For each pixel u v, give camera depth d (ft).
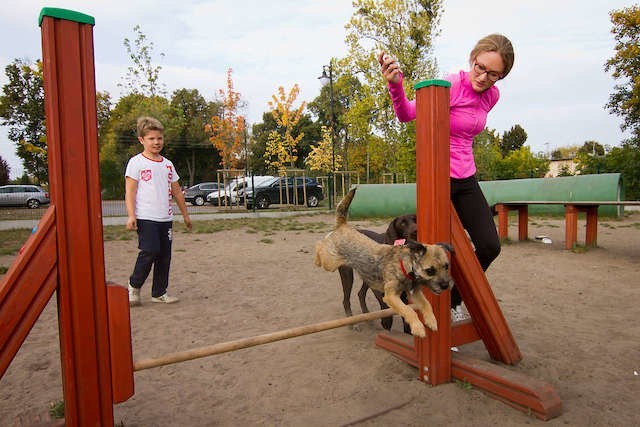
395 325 16.31
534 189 58.90
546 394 9.58
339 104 161.89
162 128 18.26
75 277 7.29
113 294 7.77
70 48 7.02
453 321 13.46
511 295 19.95
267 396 10.84
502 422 9.38
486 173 92.07
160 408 10.30
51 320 17.33
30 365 12.92
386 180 94.32
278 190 84.53
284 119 112.68
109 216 58.39
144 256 18.37
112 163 101.91
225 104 110.52
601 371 11.80
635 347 13.41
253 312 18.01
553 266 26.25
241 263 28.91
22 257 6.85
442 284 9.96
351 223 55.47
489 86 12.03
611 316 16.58
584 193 53.67
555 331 15.01
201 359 13.24
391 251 11.02
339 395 10.77
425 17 75.51
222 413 10.03
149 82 100.94
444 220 10.87
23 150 93.40
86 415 7.54
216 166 170.19
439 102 10.68
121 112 145.59
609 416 9.52
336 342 14.53
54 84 6.93
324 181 100.58
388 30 76.23
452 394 10.64
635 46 78.48
